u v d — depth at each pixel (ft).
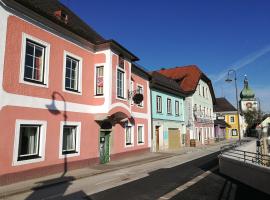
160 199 30.01
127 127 70.08
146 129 80.02
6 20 37.83
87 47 54.85
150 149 81.71
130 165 55.93
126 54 62.28
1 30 37.01
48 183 37.29
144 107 79.46
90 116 54.39
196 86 120.88
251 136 236.22
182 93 110.52
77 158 50.06
